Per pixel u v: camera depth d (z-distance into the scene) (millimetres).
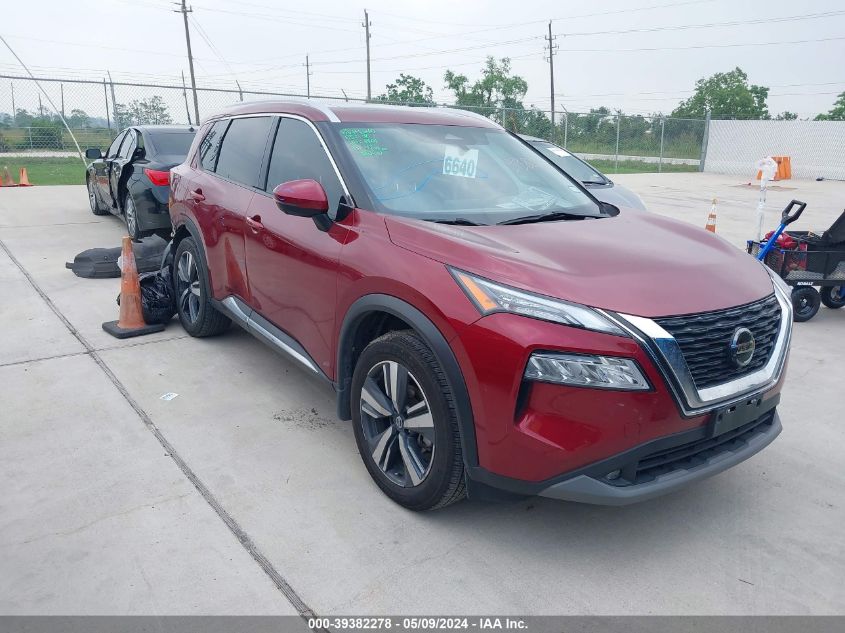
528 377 2520
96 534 2883
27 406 4078
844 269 6309
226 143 4805
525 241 3037
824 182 25484
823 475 3570
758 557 2875
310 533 2938
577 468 2529
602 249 3010
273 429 3873
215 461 3510
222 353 5023
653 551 2900
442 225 3172
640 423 2500
